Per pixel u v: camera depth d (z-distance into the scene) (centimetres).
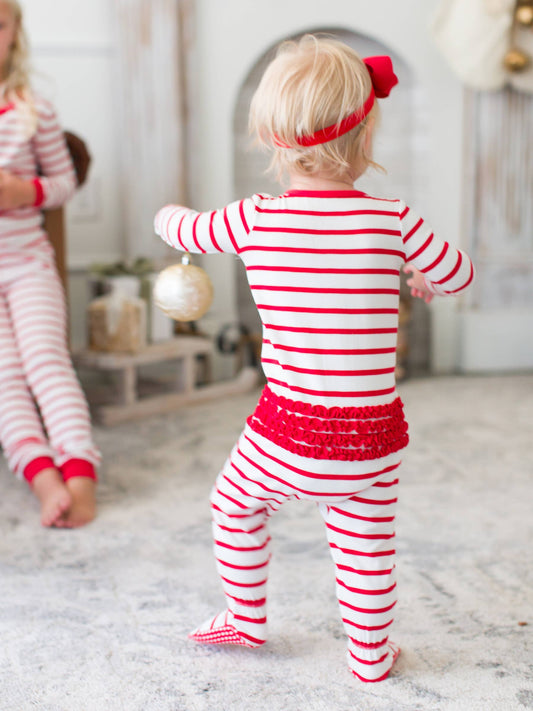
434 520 170
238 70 308
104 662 115
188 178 307
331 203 102
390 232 102
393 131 331
